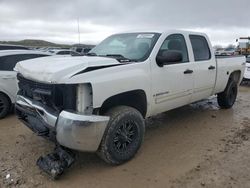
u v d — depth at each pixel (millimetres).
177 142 5074
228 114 7059
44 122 3787
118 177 3826
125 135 4078
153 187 3586
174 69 4980
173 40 5184
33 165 4086
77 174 3889
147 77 4430
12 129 5668
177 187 3578
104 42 5574
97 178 3795
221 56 6938
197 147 4840
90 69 3715
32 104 3984
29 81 4008
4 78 6379
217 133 5570
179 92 5203
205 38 6070
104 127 3707
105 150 3871
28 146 4773
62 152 3818
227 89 7258
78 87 3574
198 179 3756
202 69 5766
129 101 4430
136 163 4211
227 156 4465
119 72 4000
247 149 4754
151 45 4734
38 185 3598
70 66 3619
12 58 6707
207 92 6211
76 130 3498
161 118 6598
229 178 3781
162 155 4500
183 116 6789
